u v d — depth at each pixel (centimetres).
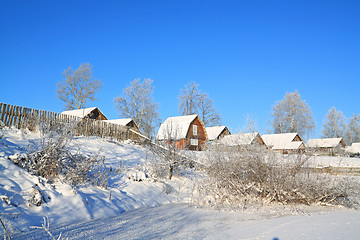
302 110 5534
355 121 6969
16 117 1476
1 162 887
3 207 683
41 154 972
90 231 634
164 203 1098
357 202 1066
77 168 1017
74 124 1633
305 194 1029
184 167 1569
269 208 966
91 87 5272
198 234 625
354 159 2700
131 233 628
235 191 1081
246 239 579
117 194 1031
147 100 5084
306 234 600
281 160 1066
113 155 1527
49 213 748
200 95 5669
